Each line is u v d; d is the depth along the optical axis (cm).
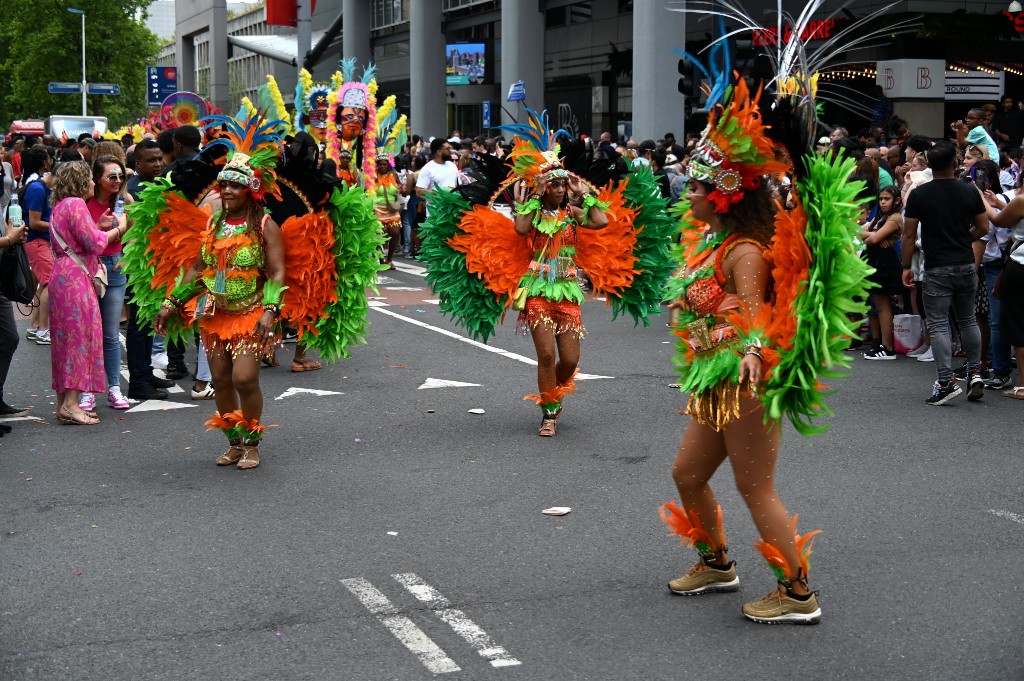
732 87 457
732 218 459
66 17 6750
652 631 472
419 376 1064
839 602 503
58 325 848
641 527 613
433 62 3981
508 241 858
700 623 480
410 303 1609
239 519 629
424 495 675
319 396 970
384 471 730
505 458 761
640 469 731
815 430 457
